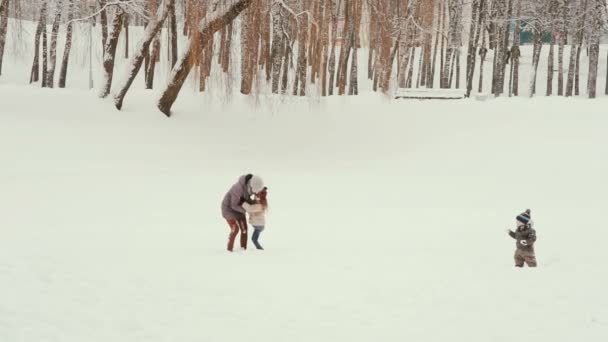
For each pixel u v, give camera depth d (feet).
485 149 103.24
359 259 36.96
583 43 211.00
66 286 27.76
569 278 32.35
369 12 115.03
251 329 23.20
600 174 88.53
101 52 183.62
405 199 73.31
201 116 116.06
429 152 104.58
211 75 111.14
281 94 121.29
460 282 31.14
